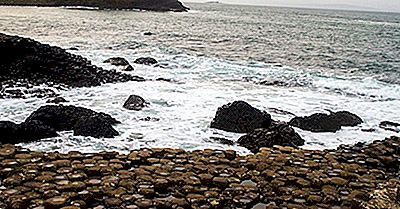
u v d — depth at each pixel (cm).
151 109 1467
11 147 987
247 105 1306
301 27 6769
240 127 1265
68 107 1259
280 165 954
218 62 2573
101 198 782
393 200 798
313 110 1575
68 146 1085
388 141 1147
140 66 2319
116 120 1309
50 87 1705
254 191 826
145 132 1231
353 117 1416
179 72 2209
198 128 1289
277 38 4491
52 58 1869
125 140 1158
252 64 2602
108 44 3138
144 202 764
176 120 1358
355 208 787
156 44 3341
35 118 1201
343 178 909
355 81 2223
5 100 1497
